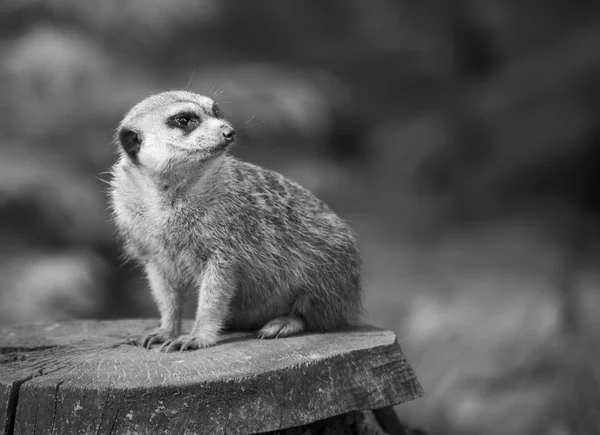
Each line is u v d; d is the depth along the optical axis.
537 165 27.33
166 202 7.43
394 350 6.80
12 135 18.59
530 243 23.55
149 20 19.22
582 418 12.78
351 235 8.20
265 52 29.56
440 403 14.55
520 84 28.95
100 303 18.59
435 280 21.66
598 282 18.78
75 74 17.78
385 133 31.56
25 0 18.34
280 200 7.88
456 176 29.23
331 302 7.89
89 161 18.98
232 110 19.16
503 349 15.29
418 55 31.58
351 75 31.39
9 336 7.79
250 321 8.06
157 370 6.23
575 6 30.30
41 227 18.33
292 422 6.14
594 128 26.53
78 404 5.84
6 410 5.98
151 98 7.75
